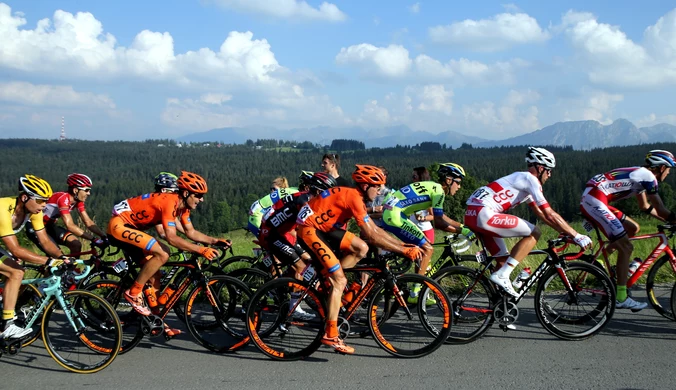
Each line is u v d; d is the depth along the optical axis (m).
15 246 4.16
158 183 5.19
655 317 5.06
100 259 5.38
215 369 4.00
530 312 5.28
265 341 4.52
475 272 4.67
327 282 4.30
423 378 3.71
